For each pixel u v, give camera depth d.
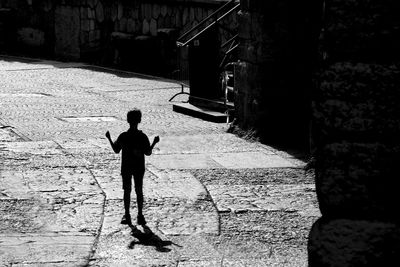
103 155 12.88
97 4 27.81
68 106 18.91
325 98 4.28
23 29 30.73
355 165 4.26
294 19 14.64
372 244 4.27
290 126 14.66
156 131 15.63
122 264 7.82
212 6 22.67
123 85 22.97
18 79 23.91
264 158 13.15
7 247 8.27
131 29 26.53
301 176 11.88
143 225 9.17
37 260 7.88
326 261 4.33
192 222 9.34
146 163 12.48
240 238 8.77
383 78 4.18
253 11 14.92
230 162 12.75
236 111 15.73
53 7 29.53
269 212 9.85
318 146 4.35
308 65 14.61
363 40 4.21
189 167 12.28
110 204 10.02
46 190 10.59
